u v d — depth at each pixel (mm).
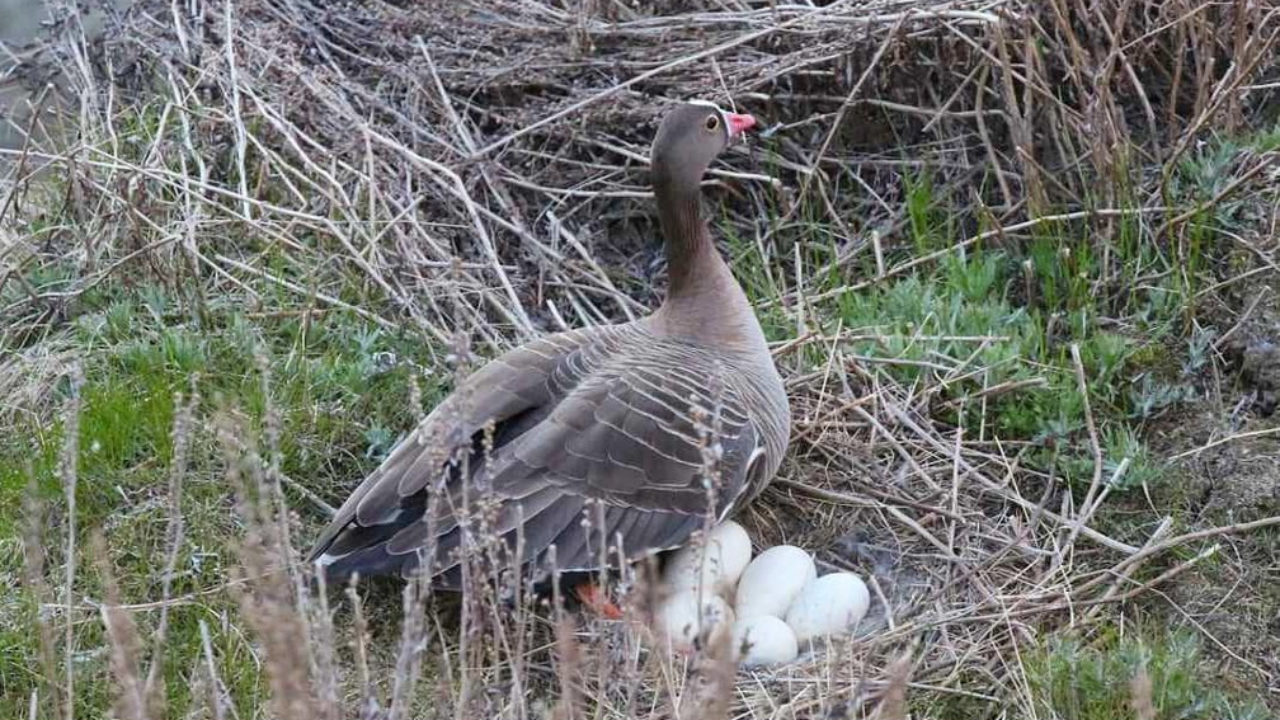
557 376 9859
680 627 9242
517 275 12688
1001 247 12633
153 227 12320
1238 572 9898
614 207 13508
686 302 10391
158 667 7621
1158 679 8953
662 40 13867
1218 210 12062
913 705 9039
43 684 9094
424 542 9078
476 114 14086
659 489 9414
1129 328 11641
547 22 14320
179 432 7891
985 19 12359
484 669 9141
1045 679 9031
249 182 13383
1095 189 12547
